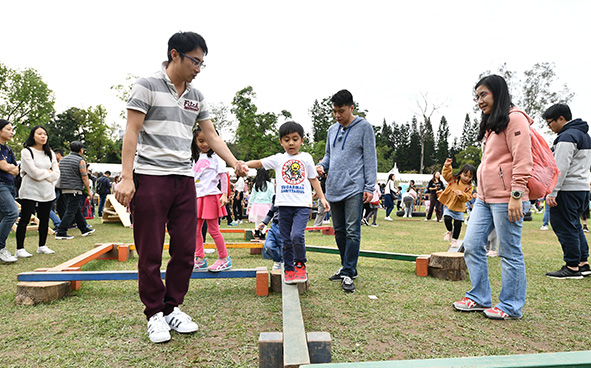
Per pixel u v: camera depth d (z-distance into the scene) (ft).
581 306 9.61
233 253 17.60
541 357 3.17
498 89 8.71
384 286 11.32
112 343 6.98
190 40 7.37
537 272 13.87
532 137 8.55
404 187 92.12
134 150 7.29
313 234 25.96
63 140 171.42
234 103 117.50
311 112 188.75
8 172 14.35
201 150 12.57
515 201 8.30
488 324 8.18
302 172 10.61
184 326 7.43
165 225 8.05
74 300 9.75
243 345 6.88
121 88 66.18
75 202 21.76
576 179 12.78
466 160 190.60
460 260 12.23
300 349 5.05
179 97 7.88
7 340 7.14
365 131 11.46
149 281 7.33
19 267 13.76
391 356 6.48
